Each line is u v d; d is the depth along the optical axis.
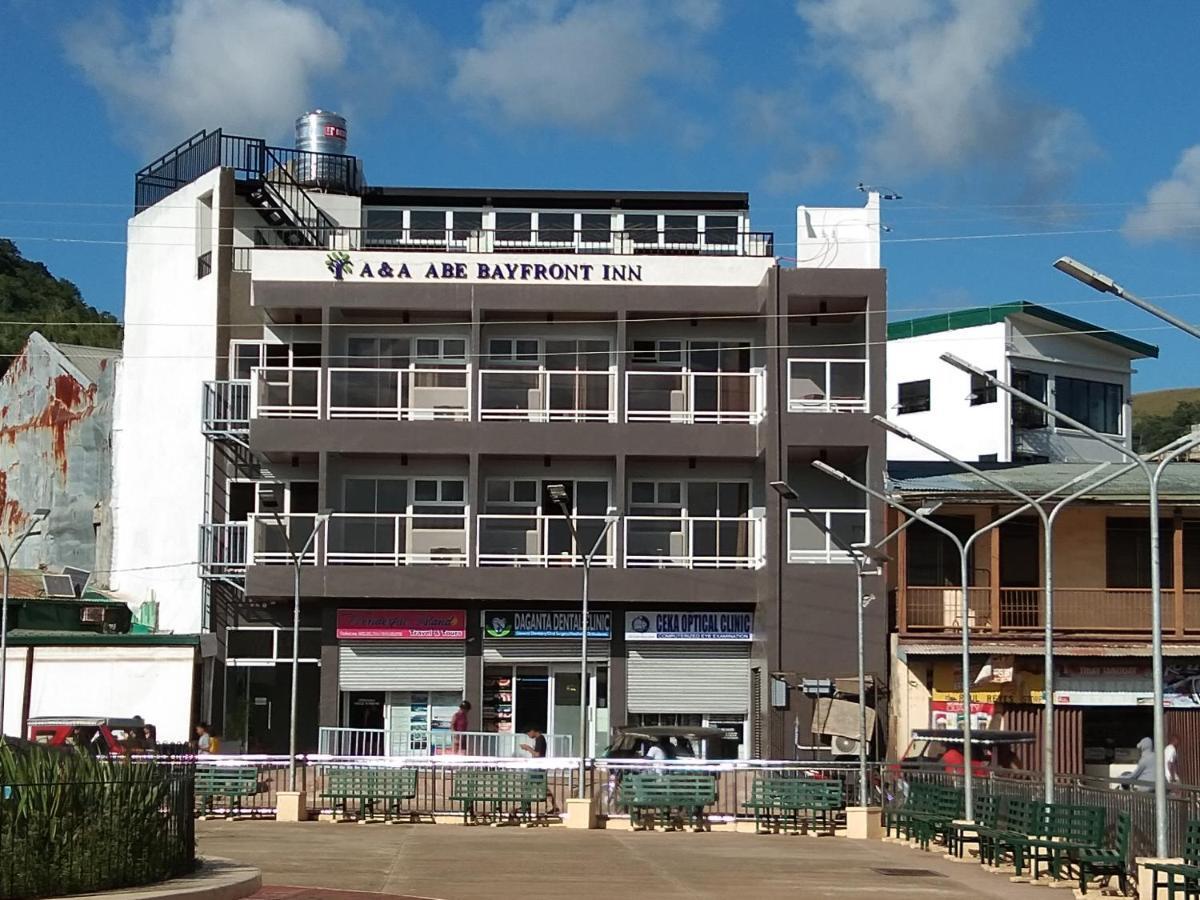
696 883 19.83
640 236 46.06
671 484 40.72
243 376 41.62
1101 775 38.47
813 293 38.97
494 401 39.97
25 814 14.78
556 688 39.53
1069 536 40.53
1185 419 116.94
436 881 19.50
